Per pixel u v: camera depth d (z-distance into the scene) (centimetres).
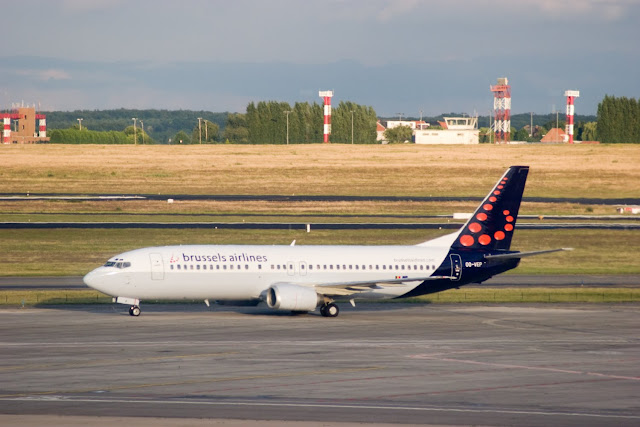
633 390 15938
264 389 15612
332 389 15688
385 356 19150
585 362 18725
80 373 16812
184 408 14000
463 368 17888
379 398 15025
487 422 13425
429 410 14162
